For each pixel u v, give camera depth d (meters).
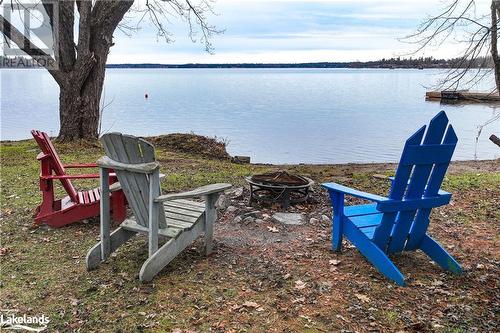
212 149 12.88
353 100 52.06
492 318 3.29
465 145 20.00
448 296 3.61
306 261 4.25
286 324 3.17
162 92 70.12
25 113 32.31
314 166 11.42
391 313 3.34
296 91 75.06
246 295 3.58
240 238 4.86
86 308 3.37
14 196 6.55
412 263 4.24
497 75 5.73
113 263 4.17
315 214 5.69
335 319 3.24
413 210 3.80
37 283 3.78
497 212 6.02
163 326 3.13
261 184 5.90
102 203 4.00
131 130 23.70
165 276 3.89
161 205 3.85
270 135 23.12
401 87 92.31
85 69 11.86
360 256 4.36
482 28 5.54
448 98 44.41
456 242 4.87
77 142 11.90
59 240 4.82
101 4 11.91
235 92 71.56
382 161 15.95
